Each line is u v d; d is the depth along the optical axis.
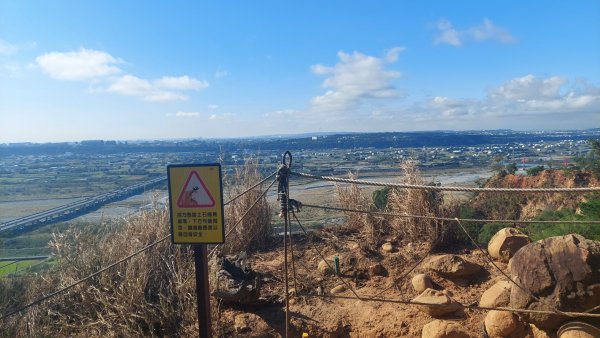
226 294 5.70
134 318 5.70
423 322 5.46
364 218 7.99
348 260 6.87
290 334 5.45
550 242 5.06
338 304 5.95
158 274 6.43
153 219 7.09
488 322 5.20
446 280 6.30
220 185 4.66
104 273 6.13
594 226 6.94
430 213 7.36
